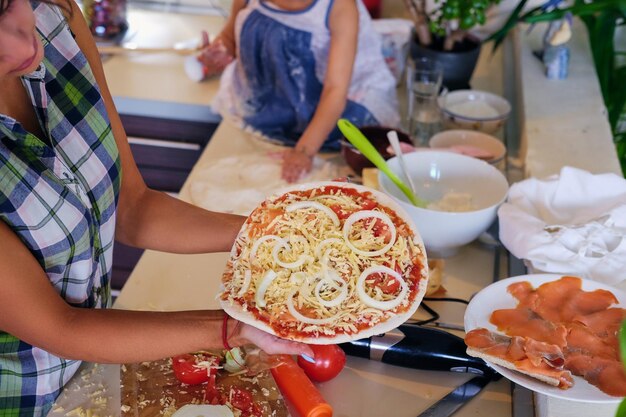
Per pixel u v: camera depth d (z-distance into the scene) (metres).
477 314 1.12
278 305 0.91
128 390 1.02
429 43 1.90
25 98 1.00
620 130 2.21
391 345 1.10
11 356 0.99
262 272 0.95
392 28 2.03
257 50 1.75
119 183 1.10
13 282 0.86
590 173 1.40
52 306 0.90
